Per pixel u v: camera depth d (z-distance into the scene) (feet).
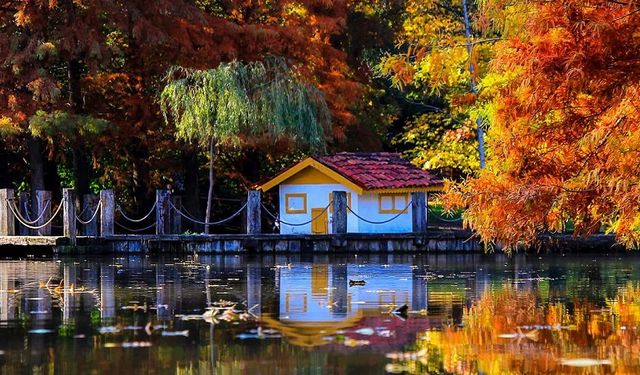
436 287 68.95
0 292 66.33
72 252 118.21
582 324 48.73
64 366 39.04
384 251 120.26
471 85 116.16
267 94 129.18
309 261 103.55
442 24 134.00
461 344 43.19
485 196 64.08
